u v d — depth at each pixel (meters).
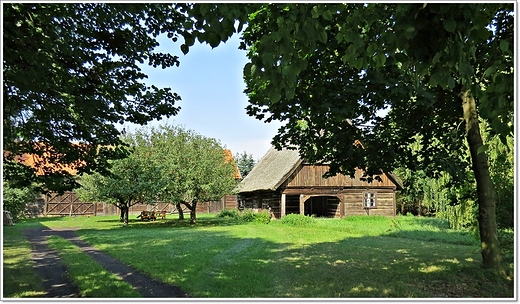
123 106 9.05
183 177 23.95
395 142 9.12
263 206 32.59
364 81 7.42
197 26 3.87
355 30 4.23
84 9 6.94
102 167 9.32
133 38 7.78
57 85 7.22
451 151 9.59
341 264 9.59
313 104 7.60
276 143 9.54
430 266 9.02
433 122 9.16
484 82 6.59
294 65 3.93
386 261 9.95
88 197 24.78
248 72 3.96
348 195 29.89
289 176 28.08
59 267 9.52
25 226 24.16
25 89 6.81
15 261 10.45
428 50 3.76
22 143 8.14
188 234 17.86
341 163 8.84
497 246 7.57
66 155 8.63
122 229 21.47
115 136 9.14
